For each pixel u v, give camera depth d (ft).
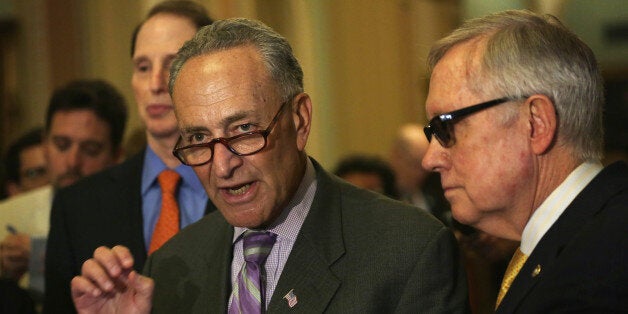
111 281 5.45
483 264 9.04
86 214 7.68
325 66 16.42
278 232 5.74
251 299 5.64
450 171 5.14
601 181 4.79
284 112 5.49
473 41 5.07
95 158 10.27
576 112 4.86
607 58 17.29
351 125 16.61
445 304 5.43
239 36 5.47
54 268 7.62
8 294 7.40
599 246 4.37
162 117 7.63
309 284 5.56
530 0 16.94
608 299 4.22
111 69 15.92
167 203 7.55
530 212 4.99
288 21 16.06
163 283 6.16
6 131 16.21
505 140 4.89
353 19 16.62
